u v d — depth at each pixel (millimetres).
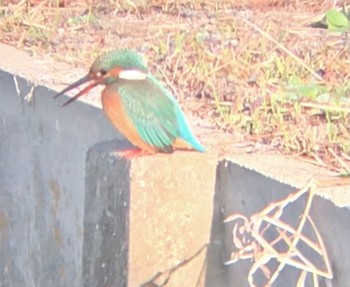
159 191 8047
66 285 10211
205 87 10547
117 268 8266
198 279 8281
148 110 7973
